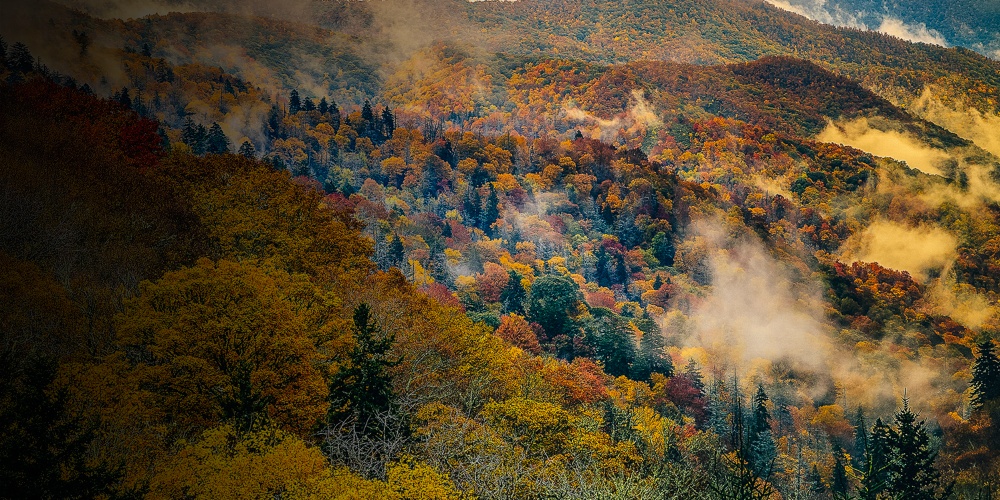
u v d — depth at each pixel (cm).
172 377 3603
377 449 3612
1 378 2758
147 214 5578
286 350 3859
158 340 3625
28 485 2484
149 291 3978
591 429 5025
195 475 2908
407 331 5706
